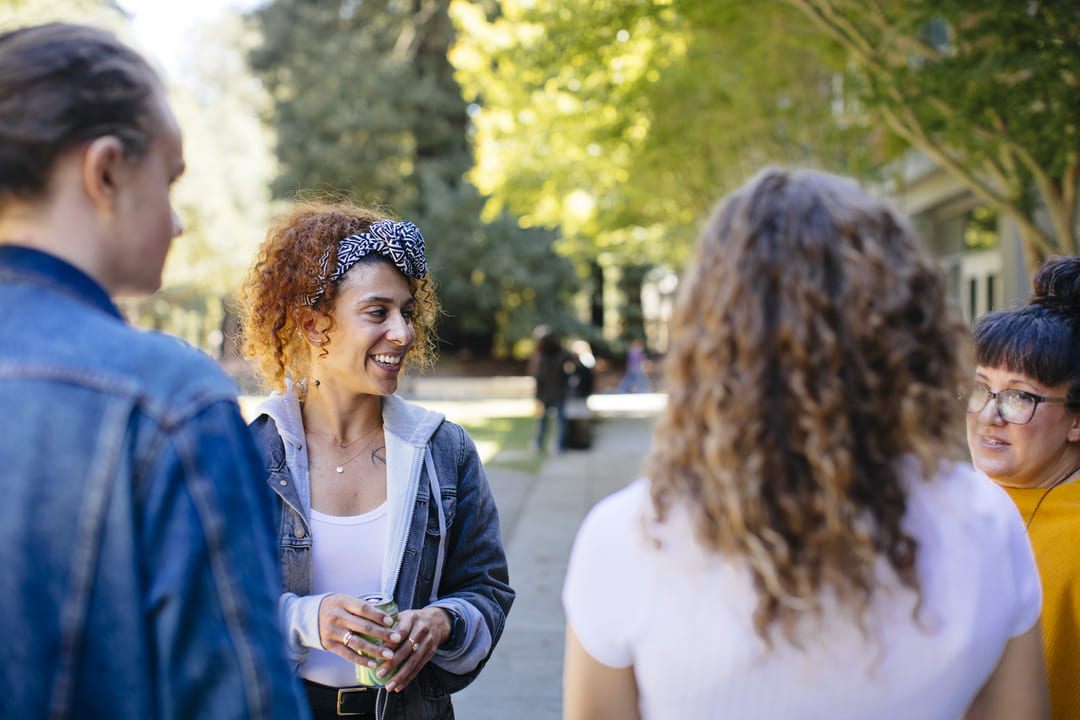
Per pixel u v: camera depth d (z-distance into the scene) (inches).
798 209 40.2
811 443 37.0
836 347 37.7
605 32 295.3
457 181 1206.9
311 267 72.4
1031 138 216.1
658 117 381.4
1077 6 193.0
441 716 71.6
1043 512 68.0
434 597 72.9
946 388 39.9
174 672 35.9
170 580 36.0
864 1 229.0
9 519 35.4
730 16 281.0
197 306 1259.2
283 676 38.2
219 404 39.5
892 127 268.4
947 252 608.4
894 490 38.8
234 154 1236.5
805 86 366.6
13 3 351.9
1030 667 42.4
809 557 37.7
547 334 485.1
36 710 35.4
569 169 608.1
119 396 37.5
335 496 72.7
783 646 38.7
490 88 567.2
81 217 39.9
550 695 153.3
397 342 72.6
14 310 38.5
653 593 40.3
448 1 1148.5
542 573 230.2
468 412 772.6
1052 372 66.9
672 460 40.6
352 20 1199.6
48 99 38.4
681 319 41.8
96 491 36.1
